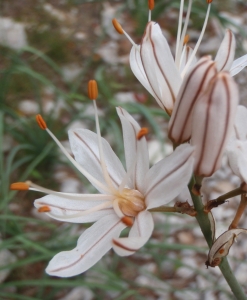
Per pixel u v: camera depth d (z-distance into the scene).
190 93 0.09
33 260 0.18
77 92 0.30
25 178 0.23
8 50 0.31
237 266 0.22
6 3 0.36
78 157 0.12
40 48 0.33
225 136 0.09
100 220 0.11
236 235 0.11
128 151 0.11
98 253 0.11
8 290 0.21
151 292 0.21
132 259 0.22
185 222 0.24
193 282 0.22
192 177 0.11
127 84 0.31
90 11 0.36
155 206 0.10
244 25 0.35
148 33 0.11
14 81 0.30
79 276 0.21
